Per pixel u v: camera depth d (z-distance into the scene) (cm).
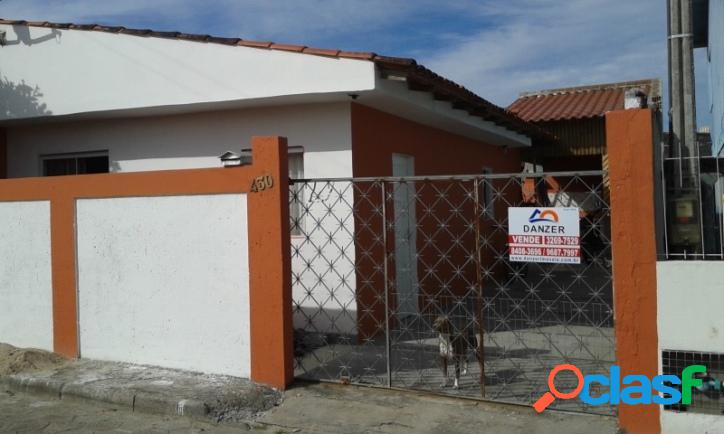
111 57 855
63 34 886
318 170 802
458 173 1158
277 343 596
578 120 1527
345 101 787
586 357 674
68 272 706
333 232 781
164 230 655
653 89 1683
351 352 708
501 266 1281
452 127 1062
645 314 472
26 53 912
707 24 1255
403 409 542
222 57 786
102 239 689
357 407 552
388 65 708
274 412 554
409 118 945
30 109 914
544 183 1587
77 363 688
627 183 475
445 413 529
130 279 675
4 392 646
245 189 608
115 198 680
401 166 938
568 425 494
